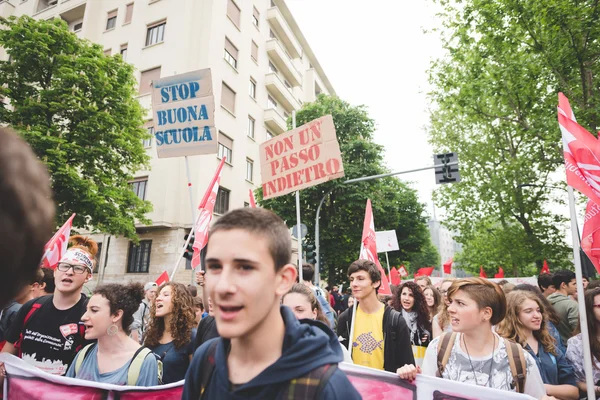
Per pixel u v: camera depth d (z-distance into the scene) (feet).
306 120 64.80
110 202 43.37
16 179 1.54
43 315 9.77
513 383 7.61
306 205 61.26
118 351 8.39
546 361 9.77
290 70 89.35
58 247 14.40
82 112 40.55
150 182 55.11
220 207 60.23
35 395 8.13
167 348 10.66
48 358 9.46
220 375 3.66
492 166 61.31
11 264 1.56
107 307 8.23
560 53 35.01
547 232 55.83
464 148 63.31
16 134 1.74
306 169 16.98
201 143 16.42
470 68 41.98
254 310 3.28
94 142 41.73
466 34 40.37
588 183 10.19
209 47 59.41
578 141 10.59
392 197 72.23
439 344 8.75
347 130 63.93
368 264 11.57
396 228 77.00
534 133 40.65
